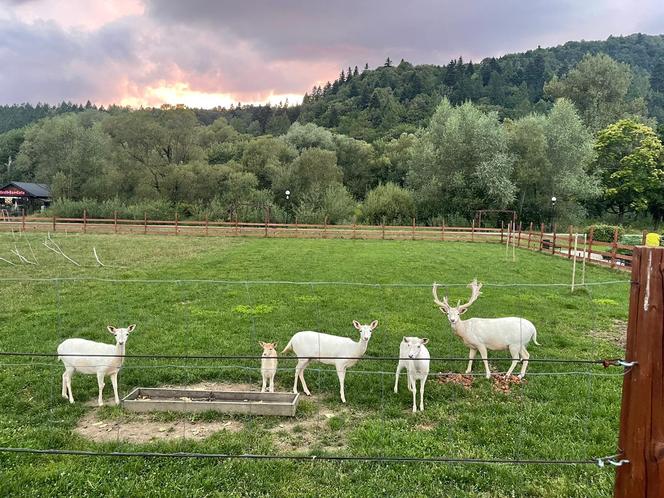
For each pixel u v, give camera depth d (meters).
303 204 44.91
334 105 117.88
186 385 8.31
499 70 137.00
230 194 49.66
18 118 164.00
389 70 140.62
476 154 46.19
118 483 5.32
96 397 7.75
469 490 5.34
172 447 6.03
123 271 19.11
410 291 16.00
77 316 12.20
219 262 21.95
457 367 9.32
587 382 8.38
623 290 17.12
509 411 7.28
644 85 110.75
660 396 3.03
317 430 6.71
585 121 62.59
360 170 69.00
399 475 5.53
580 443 6.27
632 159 51.06
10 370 8.56
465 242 34.94
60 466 5.59
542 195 47.31
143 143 54.00
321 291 15.66
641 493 3.08
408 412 7.31
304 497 5.13
